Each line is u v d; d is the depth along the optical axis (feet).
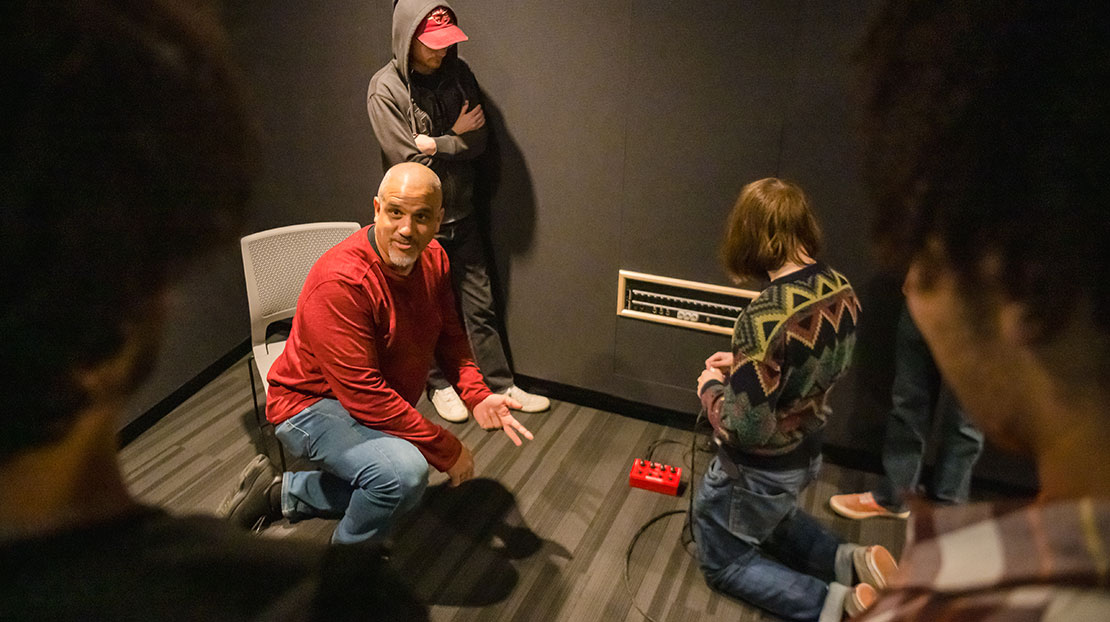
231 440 9.42
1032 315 0.74
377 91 8.61
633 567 7.39
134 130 0.70
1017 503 0.86
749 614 6.79
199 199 0.77
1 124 0.64
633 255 8.98
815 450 5.93
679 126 8.09
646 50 7.92
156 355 0.84
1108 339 0.72
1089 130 0.66
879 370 8.11
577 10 8.07
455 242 9.32
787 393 5.32
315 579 1.11
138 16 0.72
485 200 9.53
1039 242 0.70
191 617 0.94
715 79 7.72
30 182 0.65
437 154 8.50
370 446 6.41
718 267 8.57
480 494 8.48
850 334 5.23
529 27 8.38
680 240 8.63
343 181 10.36
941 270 0.81
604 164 8.67
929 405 7.37
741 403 5.27
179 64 0.74
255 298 8.27
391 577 1.27
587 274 9.37
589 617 6.79
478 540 7.75
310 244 8.60
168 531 0.97
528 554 7.57
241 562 1.03
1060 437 0.79
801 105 7.42
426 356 6.97
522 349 10.27
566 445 9.40
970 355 0.84
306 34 9.57
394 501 6.36
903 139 0.80
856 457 8.67
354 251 6.22
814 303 5.05
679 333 9.16
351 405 6.34
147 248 0.74
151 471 8.77
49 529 0.83
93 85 0.67
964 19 0.72
